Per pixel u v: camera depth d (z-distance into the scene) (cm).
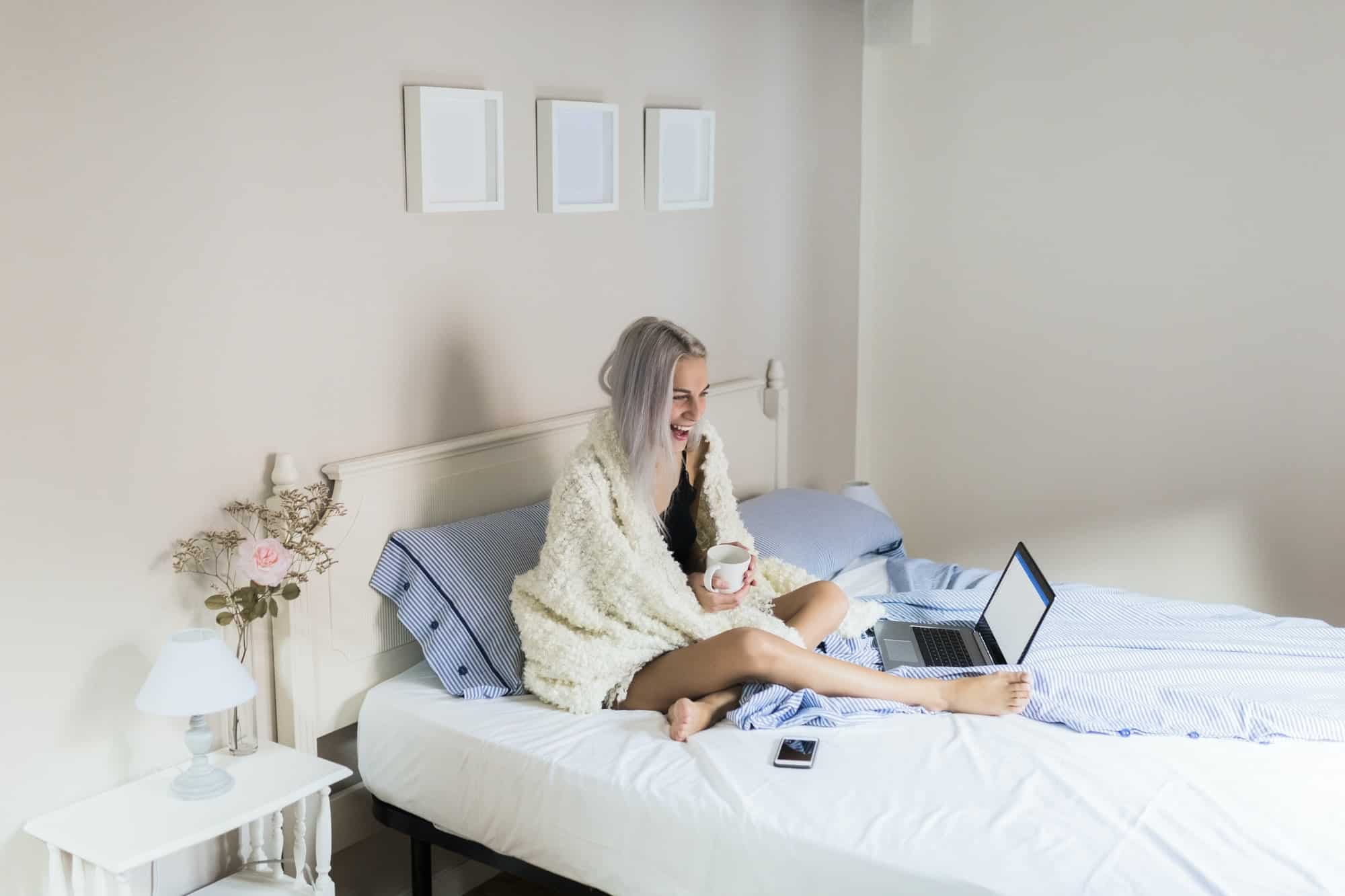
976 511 395
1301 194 329
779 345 363
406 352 247
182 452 211
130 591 205
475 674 232
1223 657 233
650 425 229
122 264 199
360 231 236
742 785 187
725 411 333
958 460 395
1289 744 197
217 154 211
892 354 402
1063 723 206
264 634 225
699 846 183
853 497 343
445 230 253
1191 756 193
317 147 226
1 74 182
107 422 200
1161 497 362
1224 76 334
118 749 206
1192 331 349
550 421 279
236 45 211
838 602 244
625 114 294
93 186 194
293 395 227
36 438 191
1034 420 379
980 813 176
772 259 354
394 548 238
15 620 192
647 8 297
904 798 181
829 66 366
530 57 266
